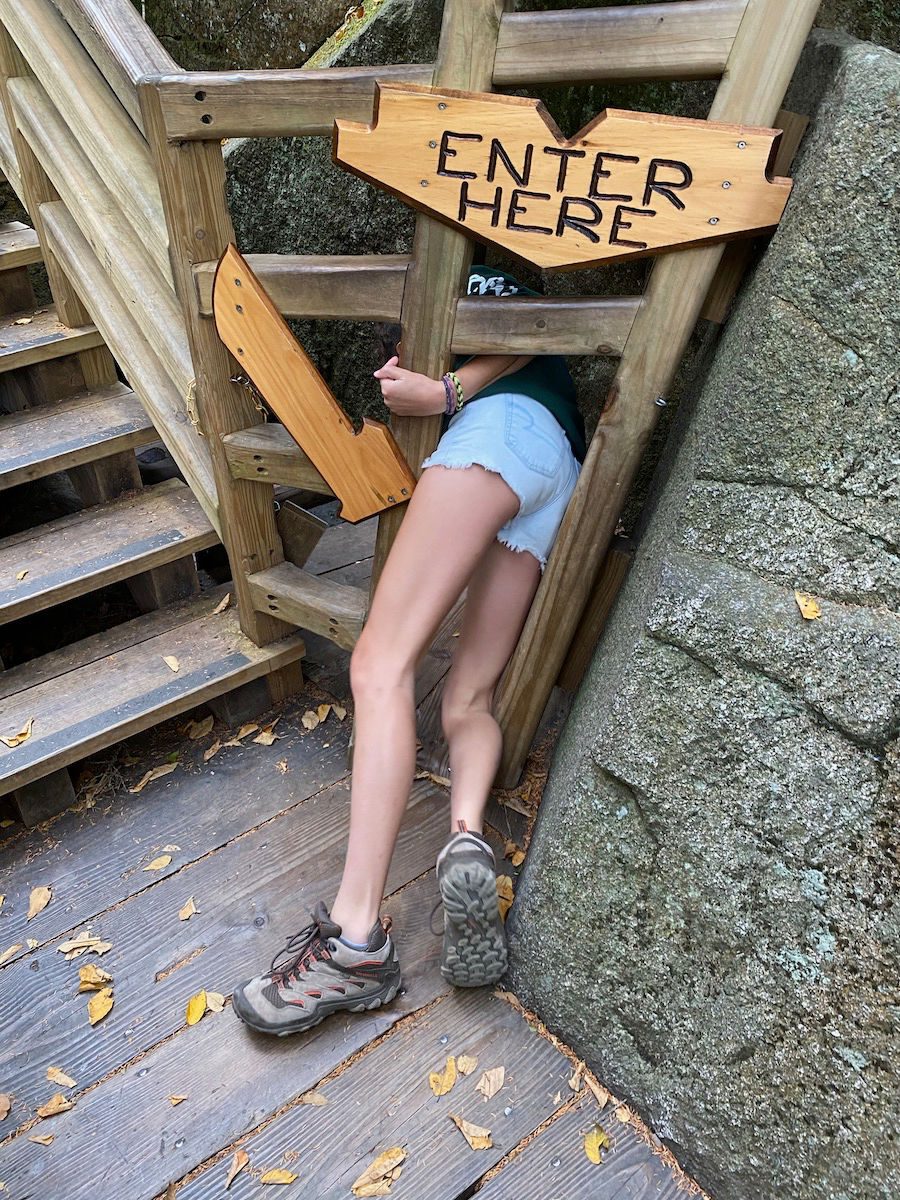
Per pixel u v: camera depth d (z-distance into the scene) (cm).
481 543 162
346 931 157
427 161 137
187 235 164
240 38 277
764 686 122
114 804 205
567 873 151
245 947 175
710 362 151
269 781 210
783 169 135
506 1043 159
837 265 109
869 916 115
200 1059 157
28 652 259
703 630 127
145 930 178
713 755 129
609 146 130
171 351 195
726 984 131
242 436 188
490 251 216
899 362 107
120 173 192
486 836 195
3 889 187
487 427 161
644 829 139
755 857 126
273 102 148
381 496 175
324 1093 152
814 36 140
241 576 211
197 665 214
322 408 166
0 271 263
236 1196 140
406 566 161
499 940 159
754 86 123
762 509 122
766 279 122
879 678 112
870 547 113
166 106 150
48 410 250
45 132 221
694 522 128
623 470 157
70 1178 142
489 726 183
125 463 242
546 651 178
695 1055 137
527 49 129
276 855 192
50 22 208
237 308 160
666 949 139
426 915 180
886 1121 116
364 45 227
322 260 158
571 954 152
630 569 166
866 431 111
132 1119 149
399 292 153
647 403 151
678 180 129
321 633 206
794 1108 125
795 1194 126
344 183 240
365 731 159
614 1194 140
